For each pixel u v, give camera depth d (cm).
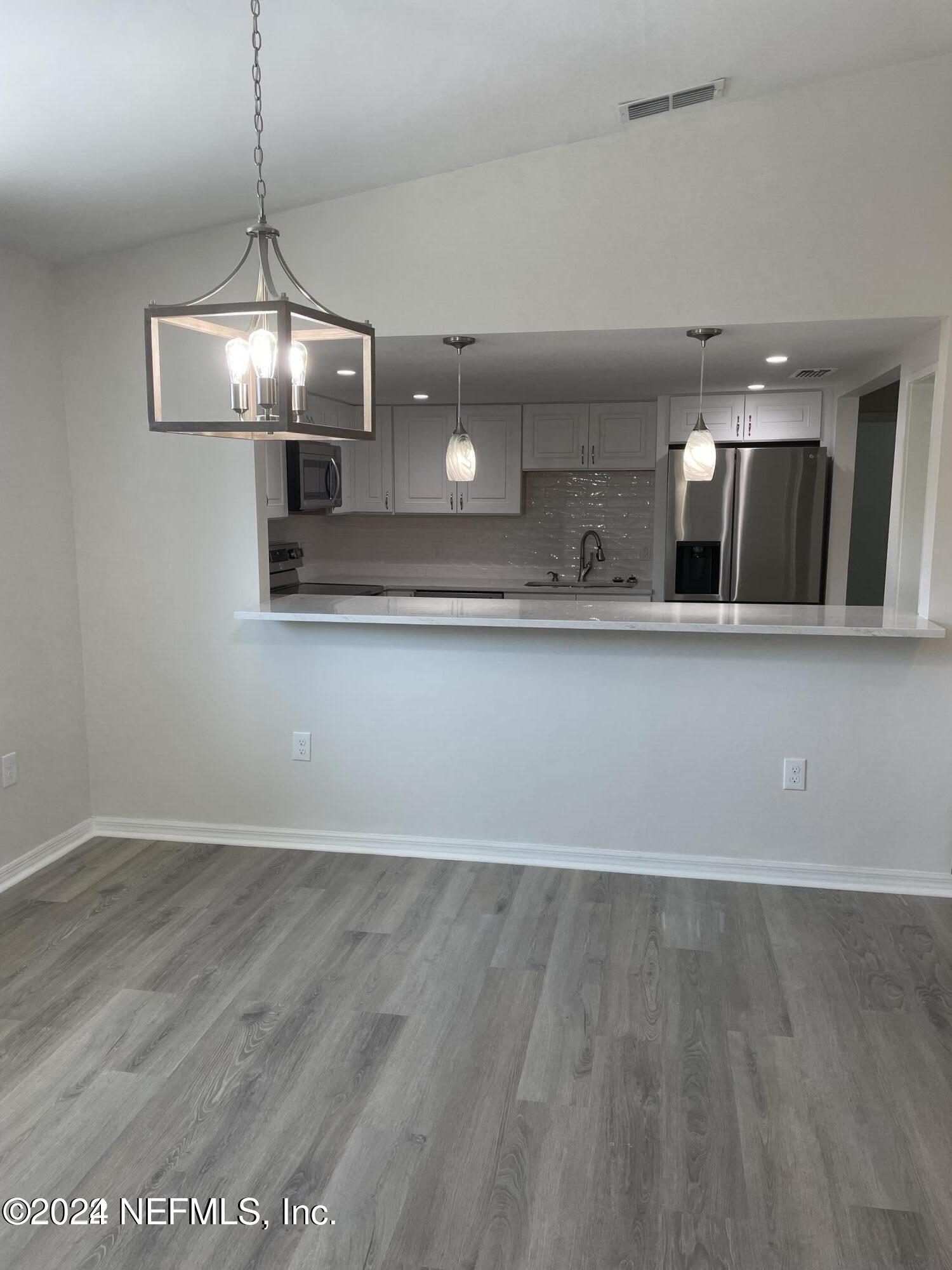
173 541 370
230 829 385
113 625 380
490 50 242
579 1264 175
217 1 202
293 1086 226
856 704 336
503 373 448
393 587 617
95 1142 207
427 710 365
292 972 279
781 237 310
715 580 521
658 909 325
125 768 389
